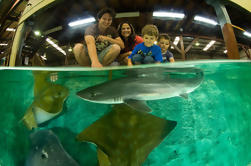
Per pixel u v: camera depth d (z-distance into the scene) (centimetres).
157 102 152
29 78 173
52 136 106
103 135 104
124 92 143
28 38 263
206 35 335
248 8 269
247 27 293
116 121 113
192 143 108
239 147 113
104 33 237
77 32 273
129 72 178
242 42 313
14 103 137
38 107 131
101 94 144
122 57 265
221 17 268
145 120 115
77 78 177
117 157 93
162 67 174
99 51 240
